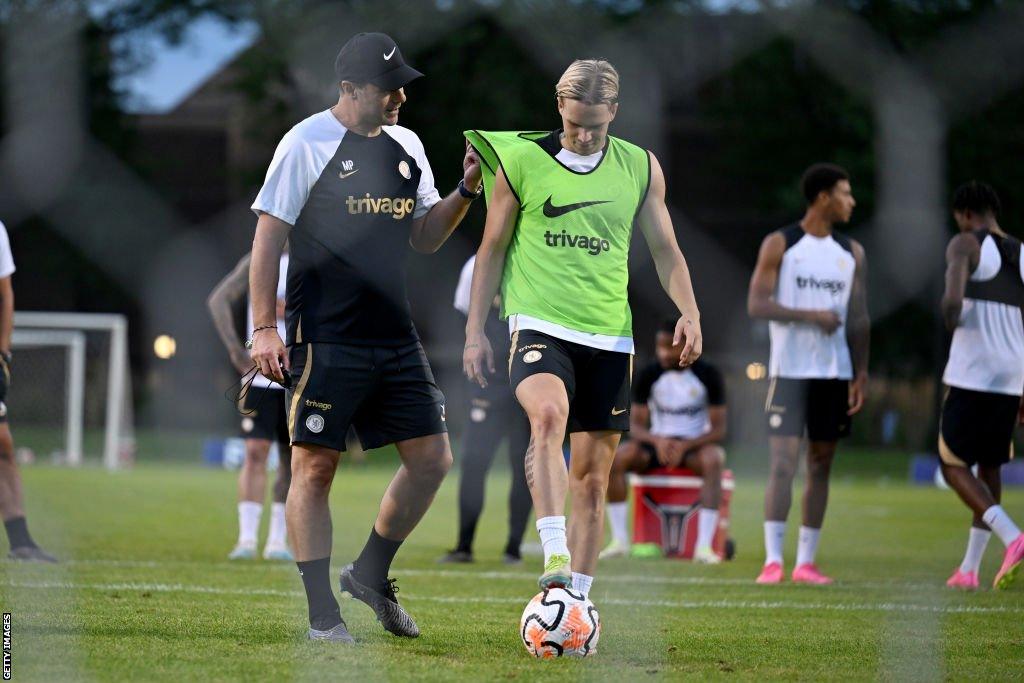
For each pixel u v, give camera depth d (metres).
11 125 47.59
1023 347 24.08
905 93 52.12
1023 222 63.56
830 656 15.01
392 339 15.35
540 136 16.30
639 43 65.25
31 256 76.56
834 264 25.81
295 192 14.93
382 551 15.73
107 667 12.67
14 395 86.50
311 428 15.01
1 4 46.50
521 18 63.97
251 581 21.97
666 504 31.81
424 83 67.38
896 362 83.31
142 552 27.41
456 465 73.19
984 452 24.17
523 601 20.53
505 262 16.42
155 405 95.38
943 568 27.92
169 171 93.06
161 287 84.31
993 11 50.19
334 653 14.05
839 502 51.81
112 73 68.56
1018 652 15.48
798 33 56.53
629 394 16.20
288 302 15.39
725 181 92.94
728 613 19.33
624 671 13.51
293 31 67.81
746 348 88.44
